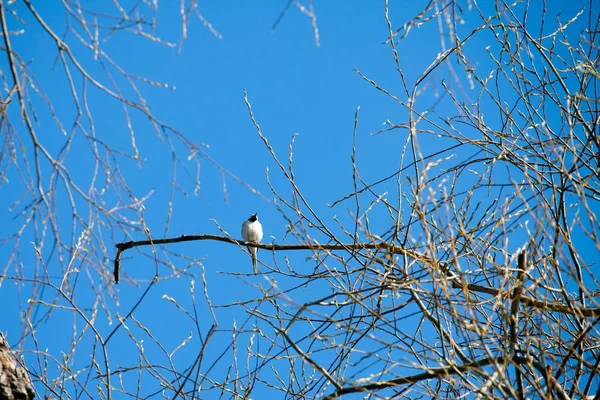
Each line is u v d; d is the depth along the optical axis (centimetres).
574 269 997
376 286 1005
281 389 1115
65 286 924
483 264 1063
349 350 1004
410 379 956
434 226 1007
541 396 852
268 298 1070
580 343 962
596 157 1069
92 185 789
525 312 1018
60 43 718
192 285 1040
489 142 1127
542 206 896
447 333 995
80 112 756
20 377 1002
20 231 821
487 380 888
